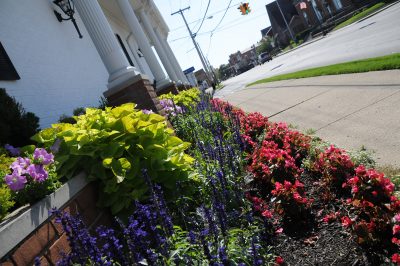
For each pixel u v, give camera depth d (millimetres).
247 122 6949
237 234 3057
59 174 3658
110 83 7098
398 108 5453
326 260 2801
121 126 4105
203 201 3877
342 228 3076
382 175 2980
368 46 15352
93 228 3270
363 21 33562
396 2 34938
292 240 3191
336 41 27078
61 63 9234
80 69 10375
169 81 13469
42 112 7406
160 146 4059
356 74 9484
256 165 4402
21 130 5070
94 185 3717
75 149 3762
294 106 8766
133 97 6992
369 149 4395
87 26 7145
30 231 2459
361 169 3072
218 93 31844
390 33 15922
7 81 6715
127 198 3625
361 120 5609
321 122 6406
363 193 2992
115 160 3662
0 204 2793
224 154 4426
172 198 3863
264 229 3297
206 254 2332
